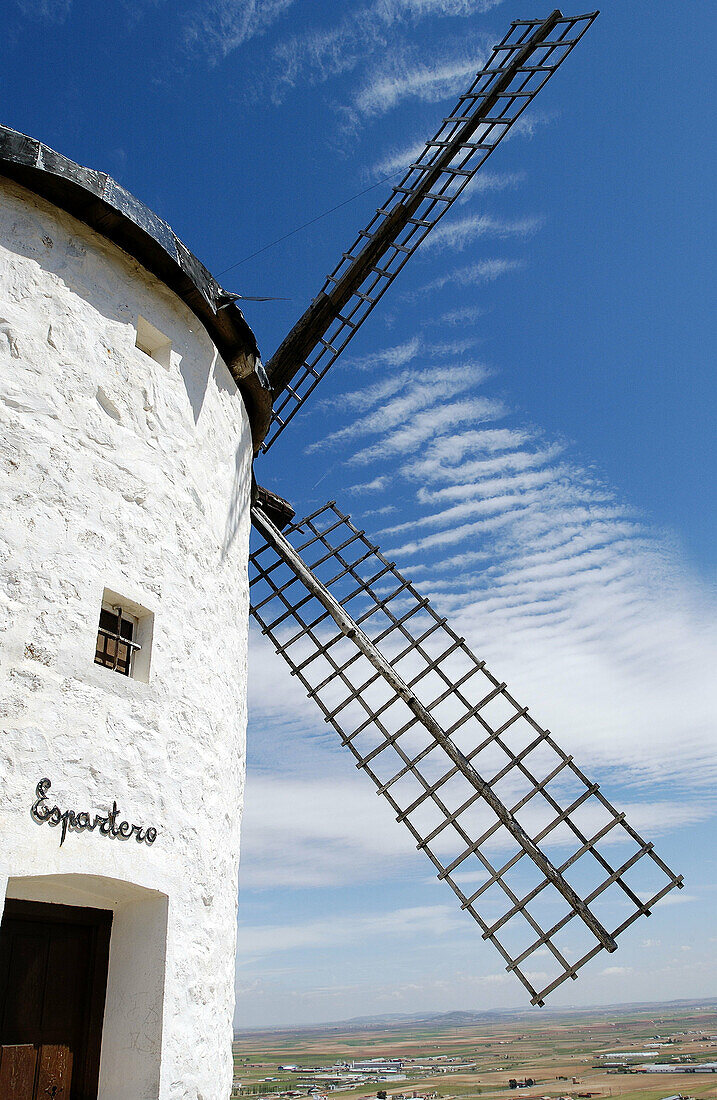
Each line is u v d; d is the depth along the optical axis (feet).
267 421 25.66
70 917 14.97
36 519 14.73
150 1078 13.93
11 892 13.88
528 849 23.68
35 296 16.19
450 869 23.82
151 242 18.53
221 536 20.56
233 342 22.25
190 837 16.38
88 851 13.74
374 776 25.90
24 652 13.79
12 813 12.74
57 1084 14.03
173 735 16.61
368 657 27.37
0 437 14.62
